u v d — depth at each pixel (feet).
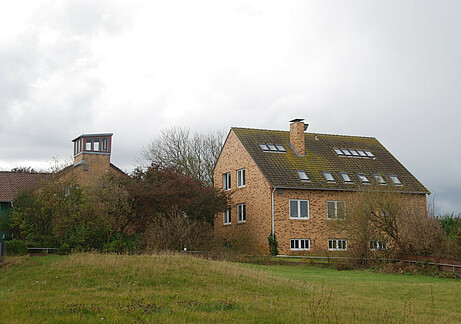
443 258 69.21
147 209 88.94
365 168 116.57
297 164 110.42
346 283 58.49
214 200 99.04
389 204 78.48
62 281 48.55
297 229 102.22
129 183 92.99
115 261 55.06
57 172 91.61
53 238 82.38
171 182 94.79
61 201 84.17
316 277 64.49
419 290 53.42
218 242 89.04
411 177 117.60
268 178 102.68
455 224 80.18
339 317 37.99
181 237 81.56
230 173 119.85
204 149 159.33
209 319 35.47
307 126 126.21
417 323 37.27
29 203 90.48
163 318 35.14
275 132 120.88
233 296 45.11
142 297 42.80
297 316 37.83
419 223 75.15
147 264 54.39
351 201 84.64
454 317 40.04
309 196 104.63
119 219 85.81
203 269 55.06
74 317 34.68
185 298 43.16
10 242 70.03
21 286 47.29
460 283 59.77
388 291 52.49
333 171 111.65
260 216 104.78
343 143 125.18
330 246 104.99
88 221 82.79
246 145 112.37
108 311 36.96
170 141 157.07
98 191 85.87
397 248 78.13
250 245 100.17
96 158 130.72
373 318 38.42
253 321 35.53
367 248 78.74
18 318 34.09
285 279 56.39
